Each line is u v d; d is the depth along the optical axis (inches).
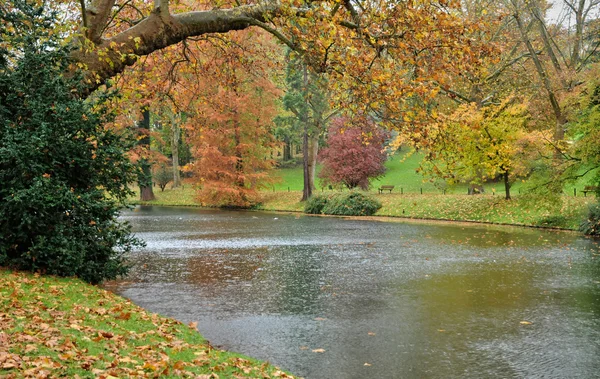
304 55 547.8
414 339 331.9
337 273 576.1
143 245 507.8
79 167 476.7
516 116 1306.6
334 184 1993.1
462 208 1362.0
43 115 449.4
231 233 1039.6
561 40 1523.1
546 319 378.3
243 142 1908.2
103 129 504.7
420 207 1470.2
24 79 476.7
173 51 772.0
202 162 1854.1
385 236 962.1
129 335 294.2
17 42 489.1
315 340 330.3
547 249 761.6
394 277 548.4
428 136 584.4
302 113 1807.3
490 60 568.7
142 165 506.3
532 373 271.9
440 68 545.6
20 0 503.8
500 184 2044.8
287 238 940.6
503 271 579.8
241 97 1788.9
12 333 252.2
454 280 529.0
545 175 1037.2
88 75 525.7
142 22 539.5
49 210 438.3
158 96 808.3
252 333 346.3
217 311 406.6
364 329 355.3
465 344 321.1
